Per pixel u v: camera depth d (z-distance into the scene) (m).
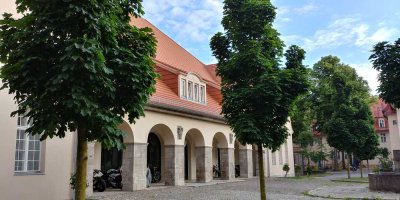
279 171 35.28
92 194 15.16
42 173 12.43
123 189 17.44
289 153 37.84
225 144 26.03
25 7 6.10
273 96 8.82
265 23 9.73
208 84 28.83
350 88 28.47
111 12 6.18
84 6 5.66
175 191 17.52
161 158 23.95
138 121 17.83
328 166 56.25
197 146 23.47
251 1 9.80
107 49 6.04
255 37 9.85
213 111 25.03
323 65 47.06
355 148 27.39
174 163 20.23
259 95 8.85
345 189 19.34
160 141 24.30
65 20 5.70
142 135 18.05
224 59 10.19
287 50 10.05
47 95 5.57
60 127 5.95
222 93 9.93
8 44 5.91
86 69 5.45
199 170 23.28
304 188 20.45
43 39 5.66
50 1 5.71
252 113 9.11
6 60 6.06
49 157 12.70
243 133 8.95
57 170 12.90
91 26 5.67
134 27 6.88
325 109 32.06
